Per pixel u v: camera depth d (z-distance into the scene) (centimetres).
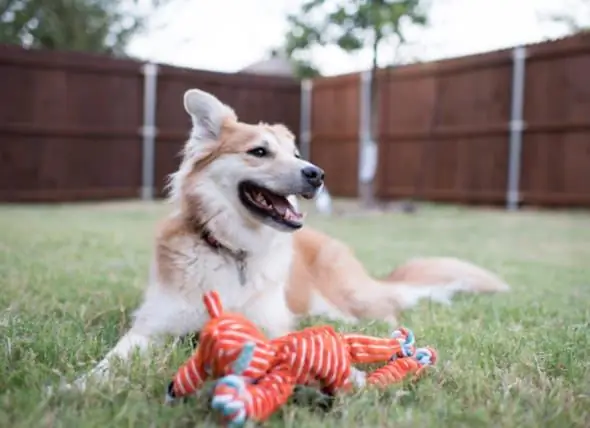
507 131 1245
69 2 2131
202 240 307
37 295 385
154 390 220
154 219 955
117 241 681
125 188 1398
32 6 1975
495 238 789
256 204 311
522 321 354
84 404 199
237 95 1488
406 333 268
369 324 348
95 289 415
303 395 206
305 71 1501
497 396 217
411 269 467
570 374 248
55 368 239
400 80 1425
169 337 291
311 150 1594
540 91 1193
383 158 1469
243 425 181
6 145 1265
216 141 327
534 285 475
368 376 238
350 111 1500
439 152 1370
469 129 1309
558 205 1182
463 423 193
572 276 516
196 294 300
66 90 1316
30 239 672
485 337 306
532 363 258
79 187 1346
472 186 1316
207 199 308
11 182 1277
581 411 207
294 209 326
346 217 1055
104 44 2252
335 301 398
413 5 1173
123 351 265
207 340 202
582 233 841
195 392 205
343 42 1194
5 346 254
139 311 311
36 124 1290
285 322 325
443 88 1352
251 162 314
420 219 1030
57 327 296
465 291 445
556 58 1165
